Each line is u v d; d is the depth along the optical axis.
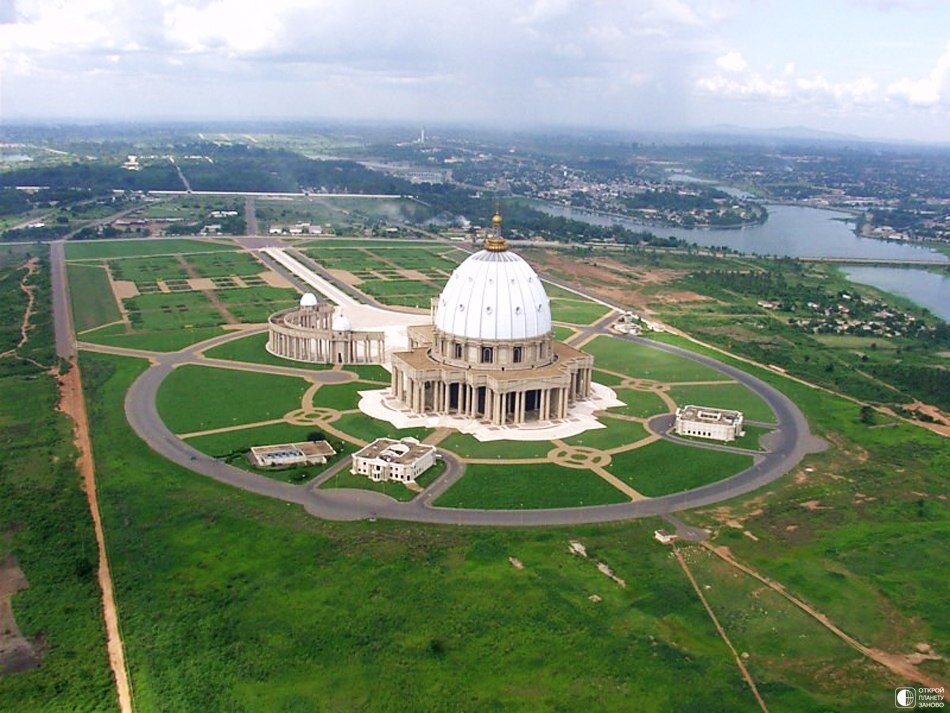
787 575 175.25
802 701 136.25
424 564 174.25
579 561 177.88
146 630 150.50
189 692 135.12
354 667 141.75
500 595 163.38
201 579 167.38
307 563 173.88
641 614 159.00
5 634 149.50
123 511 195.75
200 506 198.88
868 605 164.75
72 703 132.00
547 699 135.38
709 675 142.25
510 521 196.12
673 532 193.38
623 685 139.12
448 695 135.62
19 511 194.75
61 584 165.62
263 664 142.00
